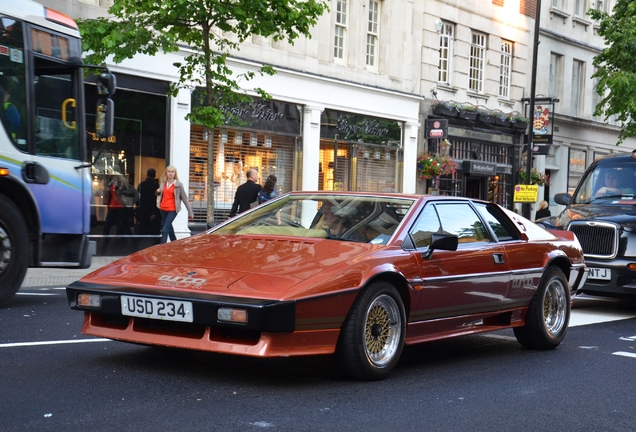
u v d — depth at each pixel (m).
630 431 4.97
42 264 9.41
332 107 24.03
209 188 15.59
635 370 7.04
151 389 5.28
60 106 9.57
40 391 5.08
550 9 34.41
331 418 4.80
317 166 23.50
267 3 14.82
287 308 5.18
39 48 9.30
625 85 30.00
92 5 17.77
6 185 8.98
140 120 18.58
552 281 7.97
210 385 5.47
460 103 29.42
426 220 6.66
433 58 28.27
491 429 4.81
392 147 26.62
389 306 5.96
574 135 36.28
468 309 6.87
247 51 21.23
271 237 6.39
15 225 8.90
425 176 27.59
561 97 35.41
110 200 17.91
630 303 13.04
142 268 5.83
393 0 26.36
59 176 9.52
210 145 15.59
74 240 9.80
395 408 5.14
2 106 8.80
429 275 6.34
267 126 21.98
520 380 6.33
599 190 13.27
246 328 5.15
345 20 24.91
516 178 32.66
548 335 7.88
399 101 26.56
